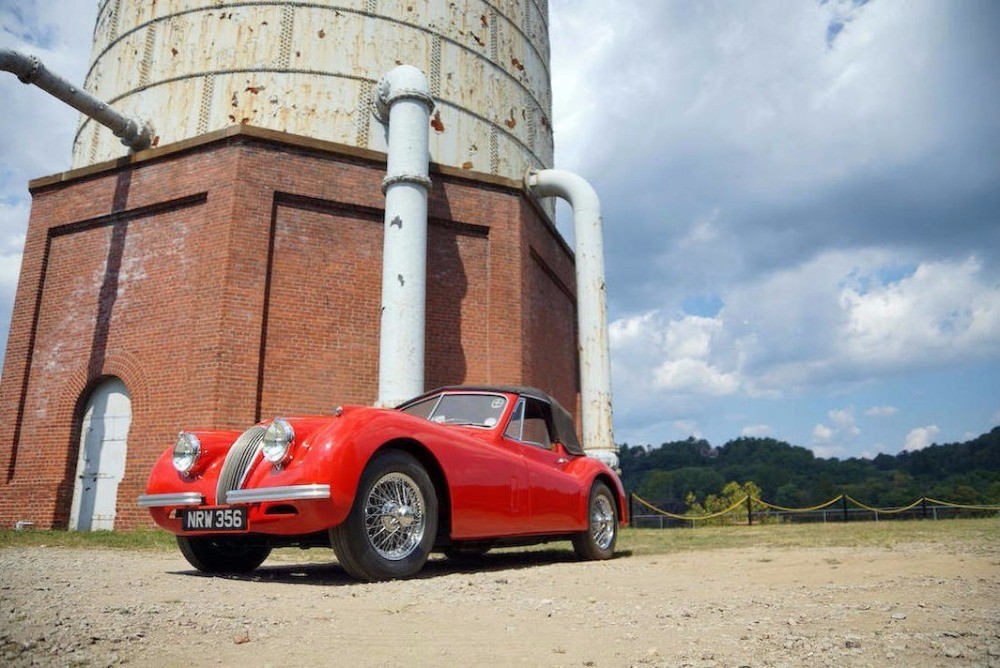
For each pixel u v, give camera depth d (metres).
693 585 3.48
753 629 2.17
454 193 12.31
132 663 1.72
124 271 11.17
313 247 10.95
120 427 10.73
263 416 10.00
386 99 11.67
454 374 11.56
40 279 11.81
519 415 5.00
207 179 10.78
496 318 12.13
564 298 15.88
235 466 3.85
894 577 3.56
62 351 11.31
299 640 2.05
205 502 3.92
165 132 12.05
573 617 2.48
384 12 12.91
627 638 2.07
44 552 6.05
